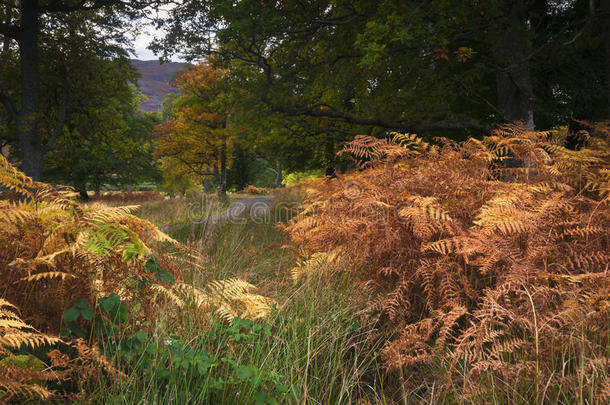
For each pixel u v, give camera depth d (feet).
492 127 23.12
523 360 6.24
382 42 20.83
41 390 4.37
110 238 5.81
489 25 21.66
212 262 12.41
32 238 6.09
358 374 6.89
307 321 7.83
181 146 89.66
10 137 51.21
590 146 11.55
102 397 5.01
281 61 30.76
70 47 49.47
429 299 8.01
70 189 6.88
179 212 29.32
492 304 6.72
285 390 5.74
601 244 8.46
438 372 6.79
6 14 47.39
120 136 63.16
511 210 7.89
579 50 23.97
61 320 5.68
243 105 30.81
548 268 8.07
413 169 10.49
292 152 43.04
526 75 21.85
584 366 5.80
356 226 9.44
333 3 25.63
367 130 32.30
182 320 7.04
